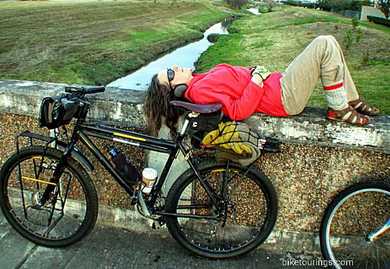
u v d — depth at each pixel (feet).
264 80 9.18
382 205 9.63
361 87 50.24
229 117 9.02
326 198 9.77
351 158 9.30
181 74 9.25
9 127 10.94
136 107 9.84
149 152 10.07
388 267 9.96
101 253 10.16
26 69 72.84
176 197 9.56
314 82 8.90
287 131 9.31
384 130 8.86
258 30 138.31
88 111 10.14
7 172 10.06
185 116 8.94
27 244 10.34
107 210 11.05
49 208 10.14
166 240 10.71
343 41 87.71
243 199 10.22
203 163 9.48
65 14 134.51
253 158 8.99
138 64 89.15
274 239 10.41
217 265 9.95
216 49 101.96
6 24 107.45
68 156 9.52
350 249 10.19
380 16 166.40
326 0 221.05
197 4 242.78
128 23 138.62
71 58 81.97
